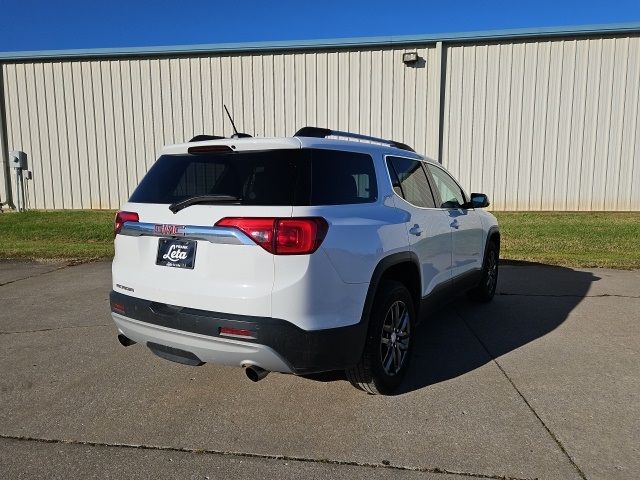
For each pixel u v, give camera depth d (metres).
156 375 3.98
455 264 4.91
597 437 2.99
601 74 13.39
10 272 8.30
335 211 3.12
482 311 5.83
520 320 5.45
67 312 5.79
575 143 13.74
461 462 2.75
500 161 14.05
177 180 3.37
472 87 13.88
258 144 3.16
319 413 3.35
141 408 3.42
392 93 14.16
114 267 3.58
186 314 3.03
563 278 7.60
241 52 14.60
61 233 12.51
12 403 3.49
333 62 14.30
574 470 2.66
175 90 15.06
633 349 4.51
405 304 3.74
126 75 15.21
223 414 3.34
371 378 3.44
